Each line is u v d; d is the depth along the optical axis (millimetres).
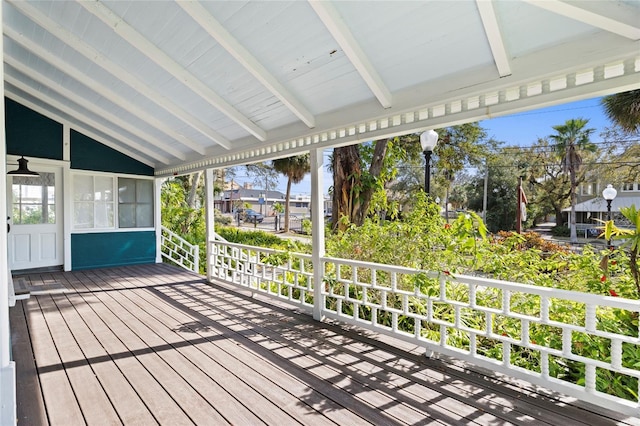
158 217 7527
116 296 4871
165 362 2816
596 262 2910
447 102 2582
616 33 1754
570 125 15766
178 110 4309
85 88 4609
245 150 4672
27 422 2010
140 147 6371
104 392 2354
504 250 3426
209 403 2225
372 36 2361
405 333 3107
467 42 2199
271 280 4621
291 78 3088
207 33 2855
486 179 16703
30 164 5949
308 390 2385
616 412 2115
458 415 2092
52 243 6312
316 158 3826
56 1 3000
